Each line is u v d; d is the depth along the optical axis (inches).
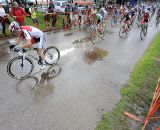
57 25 576.4
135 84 235.3
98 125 155.3
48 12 538.3
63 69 257.6
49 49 261.4
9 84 209.2
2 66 254.1
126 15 516.1
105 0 1192.2
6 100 180.1
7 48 327.3
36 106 174.6
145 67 296.0
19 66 230.8
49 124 153.3
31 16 513.3
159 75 274.8
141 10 1011.9
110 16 880.3
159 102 166.1
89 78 238.8
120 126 157.6
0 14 385.4
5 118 156.6
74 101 186.7
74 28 571.8
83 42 409.1
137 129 157.9
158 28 781.9
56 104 179.8
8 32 419.2
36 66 258.1
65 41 402.6
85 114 168.7
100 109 177.6
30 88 203.9
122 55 344.2
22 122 153.6
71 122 157.2
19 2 647.1
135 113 178.4
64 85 215.8
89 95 199.8
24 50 220.7
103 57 322.0
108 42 430.6
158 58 354.3
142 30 501.0
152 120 172.1
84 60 298.8
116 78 246.2
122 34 516.7
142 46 426.9
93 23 498.0
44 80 223.5
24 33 212.5
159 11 962.1
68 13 570.9
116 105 186.1
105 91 210.8
